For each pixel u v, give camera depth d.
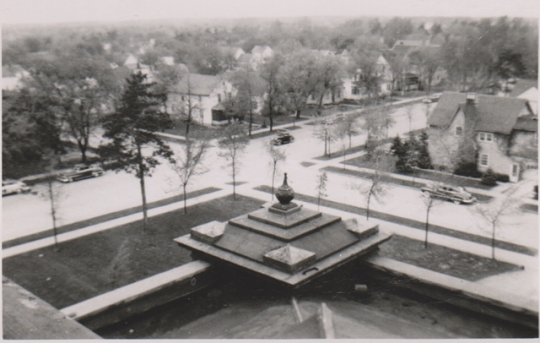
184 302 8.67
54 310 5.62
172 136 63.00
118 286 26.09
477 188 42.41
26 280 26.69
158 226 34.44
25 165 48.78
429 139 48.25
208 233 9.52
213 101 72.12
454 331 7.46
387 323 7.50
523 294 24.08
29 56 68.19
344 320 7.20
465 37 91.38
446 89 93.31
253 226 9.65
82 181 45.88
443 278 8.46
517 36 83.88
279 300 8.20
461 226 33.75
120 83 57.53
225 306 8.33
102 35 137.00
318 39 150.00
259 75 72.56
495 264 28.00
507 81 84.62
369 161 48.69
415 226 33.75
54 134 50.69
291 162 51.94
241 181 44.97
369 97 82.44
